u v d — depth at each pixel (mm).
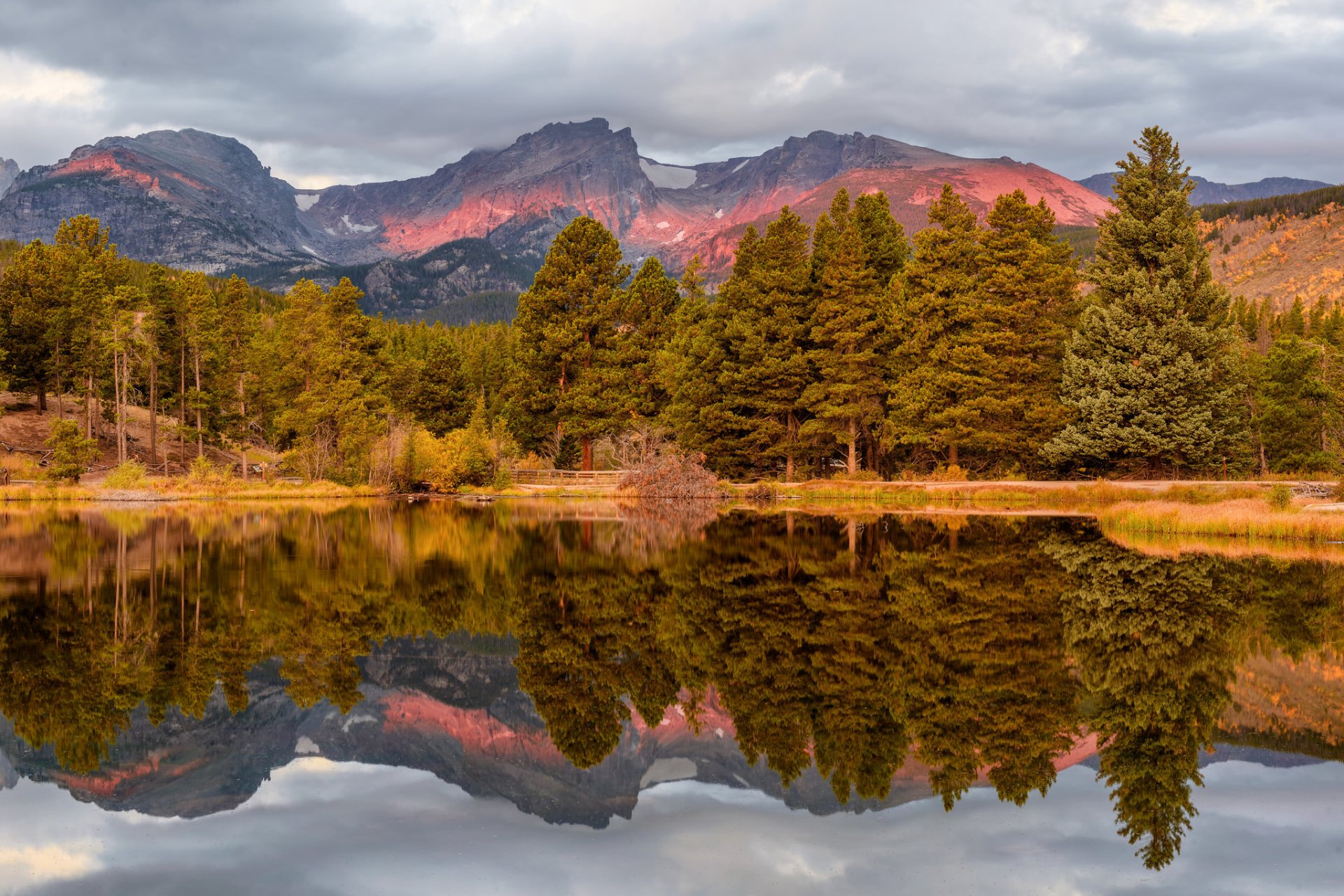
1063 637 17406
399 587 23422
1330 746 11445
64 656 15953
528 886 7672
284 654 16219
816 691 13883
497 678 14766
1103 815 9289
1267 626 18391
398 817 9320
